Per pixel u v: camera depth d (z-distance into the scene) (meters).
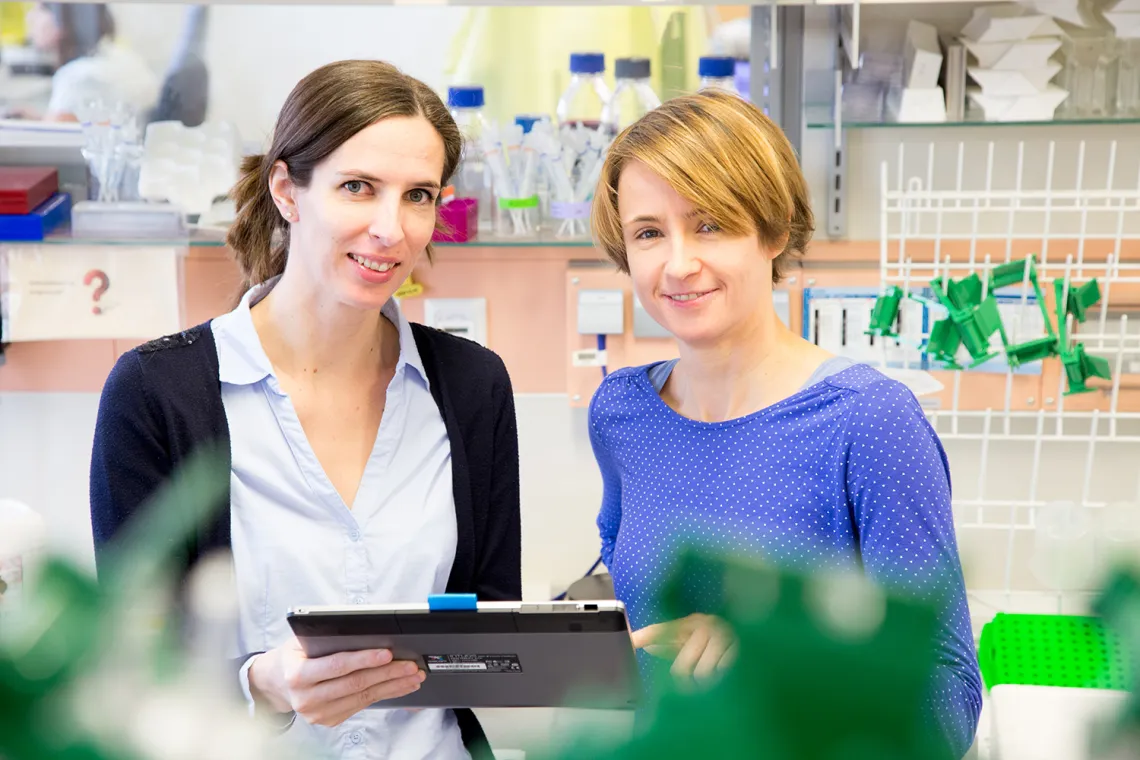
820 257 2.25
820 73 2.16
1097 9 2.07
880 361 2.21
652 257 1.28
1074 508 2.02
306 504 1.39
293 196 1.37
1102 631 0.27
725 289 1.27
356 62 1.35
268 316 1.44
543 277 2.31
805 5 2.13
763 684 0.26
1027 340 1.94
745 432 1.33
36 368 2.35
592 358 2.29
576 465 2.41
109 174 2.18
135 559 0.33
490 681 1.14
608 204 1.34
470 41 2.25
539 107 2.28
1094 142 2.18
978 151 2.21
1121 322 2.00
